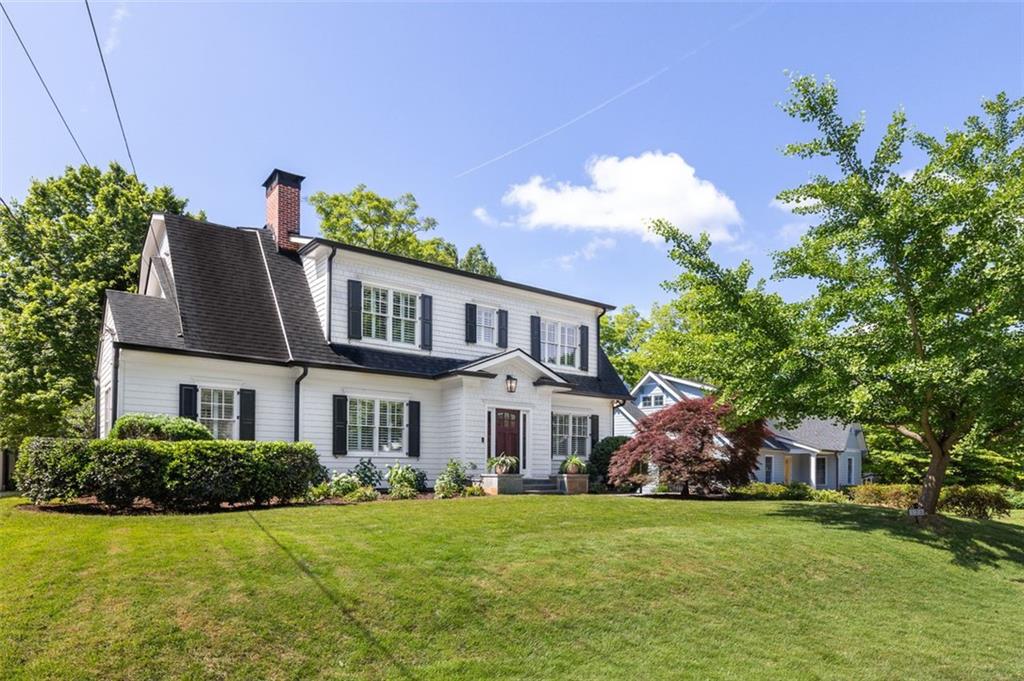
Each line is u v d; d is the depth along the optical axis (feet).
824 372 44.34
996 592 35.73
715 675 22.08
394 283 63.41
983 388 38.91
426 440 63.26
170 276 58.03
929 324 44.86
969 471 109.50
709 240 49.49
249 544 28.14
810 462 112.68
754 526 43.45
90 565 24.47
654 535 37.42
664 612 26.81
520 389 67.10
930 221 41.60
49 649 18.53
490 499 48.88
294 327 57.52
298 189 66.23
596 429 77.71
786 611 28.89
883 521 48.21
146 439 41.39
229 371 53.06
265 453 41.16
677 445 59.36
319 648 20.53
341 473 56.18
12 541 28.07
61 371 76.74
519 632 23.47
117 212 86.94
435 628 22.76
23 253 83.46
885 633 27.81
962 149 43.19
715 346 50.67
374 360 60.23
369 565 26.78
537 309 75.66
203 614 21.16
